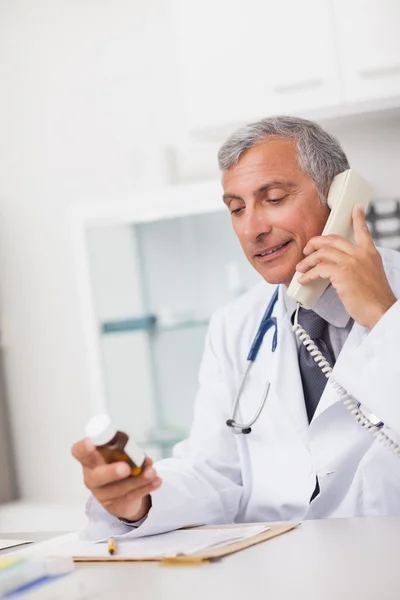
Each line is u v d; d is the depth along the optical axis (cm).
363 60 232
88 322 286
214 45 250
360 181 168
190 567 107
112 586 101
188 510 146
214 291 276
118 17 308
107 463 125
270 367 179
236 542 120
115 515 134
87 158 316
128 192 309
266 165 166
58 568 111
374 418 156
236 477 178
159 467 159
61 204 321
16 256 329
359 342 161
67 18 316
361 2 231
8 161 329
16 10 324
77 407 322
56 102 320
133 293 285
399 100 234
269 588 93
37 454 329
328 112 243
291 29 240
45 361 327
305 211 167
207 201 265
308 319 173
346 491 166
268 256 170
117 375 289
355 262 155
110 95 311
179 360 282
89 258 285
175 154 300
